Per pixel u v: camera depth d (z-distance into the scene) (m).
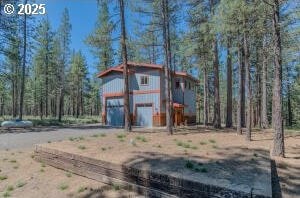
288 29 14.66
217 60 25.11
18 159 13.46
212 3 22.17
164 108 31.52
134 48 21.25
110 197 9.00
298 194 8.88
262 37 16.77
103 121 34.91
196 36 23.14
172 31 24.25
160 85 31.23
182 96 33.97
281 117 12.90
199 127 25.89
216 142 14.56
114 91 34.25
